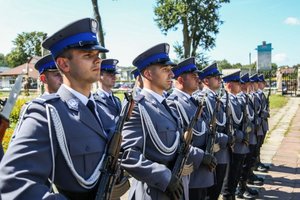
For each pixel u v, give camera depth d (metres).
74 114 2.00
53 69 3.47
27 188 1.67
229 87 5.80
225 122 4.61
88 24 2.08
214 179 3.96
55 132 1.87
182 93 3.85
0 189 1.70
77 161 1.93
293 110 19.78
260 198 5.57
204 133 3.79
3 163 1.74
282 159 8.16
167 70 3.06
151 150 2.86
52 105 1.93
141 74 3.12
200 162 3.39
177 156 2.98
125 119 2.20
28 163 1.74
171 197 2.67
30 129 1.81
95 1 15.00
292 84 31.70
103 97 5.28
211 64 4.71
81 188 1.94
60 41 2.04
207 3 35.34
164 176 2.62
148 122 2.82
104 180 2.01
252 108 6.50
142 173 2.59
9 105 1.73
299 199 5.50
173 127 3.01
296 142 10.29
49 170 1.84
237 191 5.68
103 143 2.08
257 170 7.17
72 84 2.08
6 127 1.72
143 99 2.94
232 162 5.11
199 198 3.64
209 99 4.44
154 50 3.04
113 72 5.62
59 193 1.88
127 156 2.62
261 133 7.28
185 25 35.81
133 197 2.96
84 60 2.05
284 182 6.41
